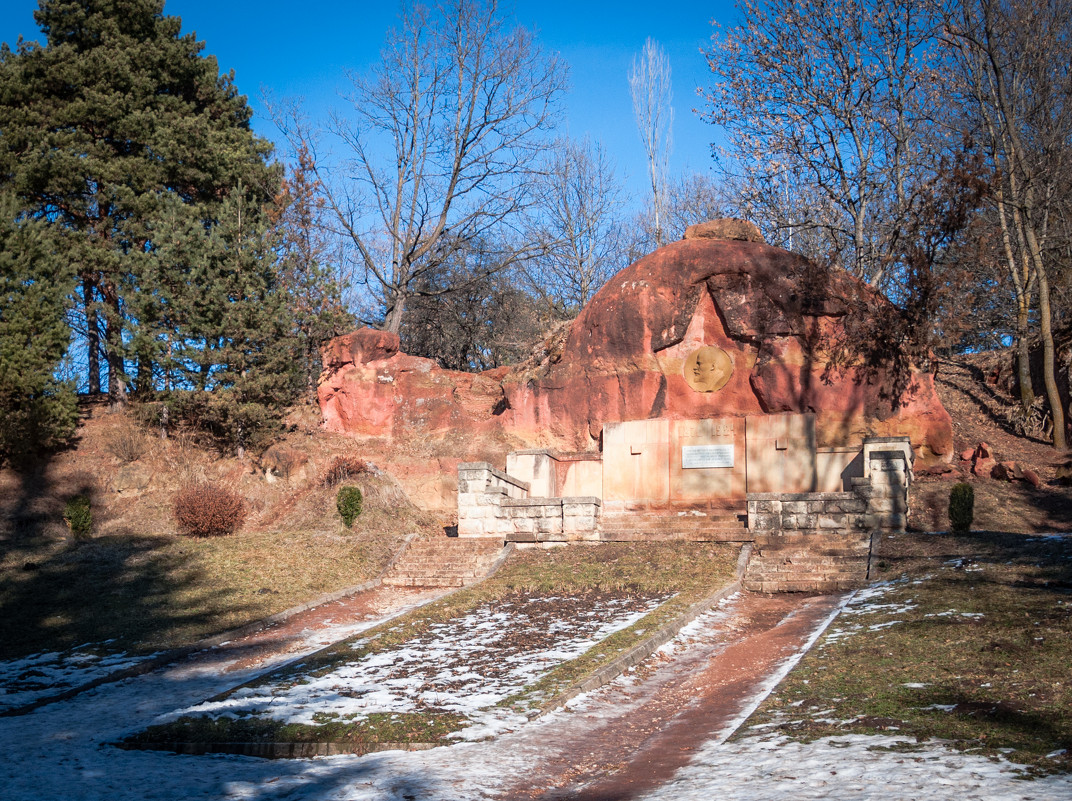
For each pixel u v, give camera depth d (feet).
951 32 96.37
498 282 162.30
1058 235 105.60
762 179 114.42
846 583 59.77
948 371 119.65
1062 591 47.26
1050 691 31.65
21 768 31.60
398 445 100.48
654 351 91.04
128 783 29.19
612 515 83.51
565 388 94.89
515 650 47.39
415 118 132.16
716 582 61.31
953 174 88.79
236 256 97.66
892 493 69.51
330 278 108.27
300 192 118.32
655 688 40.57
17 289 93.25
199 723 36.96
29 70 102.99
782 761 26.78
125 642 54.80
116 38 107.86
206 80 114.62
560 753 31.22
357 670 45.29
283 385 100.37
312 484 92.84
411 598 66.80
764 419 84.84
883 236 106.11
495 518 78.33
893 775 24.35
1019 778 23.44
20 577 66.95
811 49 107.04
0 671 49.39
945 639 40.60
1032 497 81.15
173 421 101.91
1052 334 101.50
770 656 44.06
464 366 161.99
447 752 31.76
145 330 94.17
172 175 107.04
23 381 89.66
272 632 57.67
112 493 90.12
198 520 81.46
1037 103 104.63
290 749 33.32
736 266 89.51
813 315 87.40
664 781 26.76
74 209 104.78
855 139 107.45
